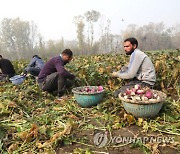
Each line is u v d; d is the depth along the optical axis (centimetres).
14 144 359
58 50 4506
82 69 679
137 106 401
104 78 656
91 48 4362
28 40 4825
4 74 823
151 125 400
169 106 459
